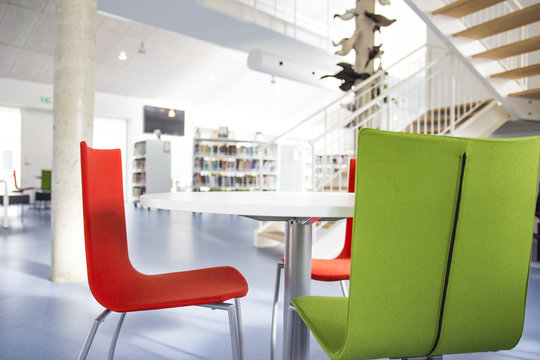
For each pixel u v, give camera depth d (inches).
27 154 349.7
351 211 31.1
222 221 258.7
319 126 502.6
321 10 315.9
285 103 470.9
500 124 158.4
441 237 26.8
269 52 256.5
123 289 42.7
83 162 38.0
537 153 28.2
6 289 101.3
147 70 366.0
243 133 470.3
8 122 367.2
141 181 354.9
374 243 26.1
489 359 65.8
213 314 86.3
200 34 227.9
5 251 148.9
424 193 26.1
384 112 175.5
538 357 66.6
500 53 131.0
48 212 291.9
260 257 145.9
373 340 27.0
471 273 27.8
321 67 289.9
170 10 191.6
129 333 75.1
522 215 28.5
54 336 73.0
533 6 108.1
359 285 26.3
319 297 40.8
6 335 73.2
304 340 42.0
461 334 28.3
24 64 322.3
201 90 414.3
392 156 25.5
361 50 175.3
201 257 144.1
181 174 430.6
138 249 157.5
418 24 372.2
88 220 38.1
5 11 270.1
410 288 26.9
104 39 315.9
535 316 87.2
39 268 123.8
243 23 211.2
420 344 27.7
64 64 105.3
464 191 26.7
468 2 120.3
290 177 219.9
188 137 434.3
